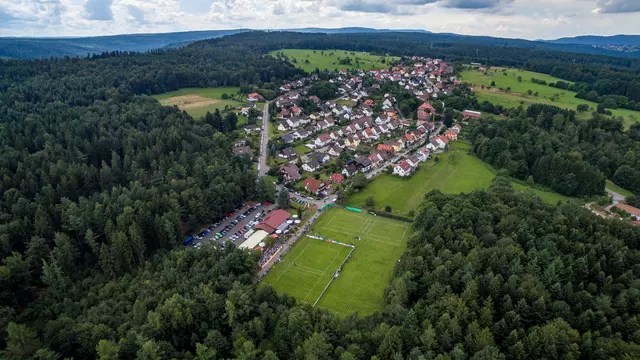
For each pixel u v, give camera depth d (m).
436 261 95.19
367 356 73.62
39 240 103.56
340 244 127.94
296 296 103.88
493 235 103.19
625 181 177.50
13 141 163.50
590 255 94.19
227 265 100.94
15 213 115.31
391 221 143.00
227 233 134.50
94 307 87.50
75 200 135.12
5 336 78.19
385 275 112.94
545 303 81.38
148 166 163.38
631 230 105.12
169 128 189.12
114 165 149.00
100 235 113.75
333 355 73.81
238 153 197.38
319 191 164.38
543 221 109.62
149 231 117.69
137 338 72.50
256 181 161.25
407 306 89.81
